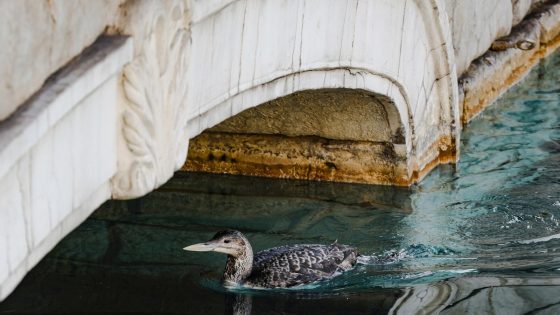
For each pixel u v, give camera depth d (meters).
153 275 8.59
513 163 11.57
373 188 10.78
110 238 9.24
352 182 10.84
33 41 4.94
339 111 10.59
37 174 5.03
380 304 8.41
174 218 9.84
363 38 9.43
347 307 8.40
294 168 10.91
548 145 12.16
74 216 5.57
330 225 9.97
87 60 5.43
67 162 5.35
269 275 8.80
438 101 11.35
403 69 10.33
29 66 4.92
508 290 8.51
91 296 8.06
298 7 8.38
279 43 8.20
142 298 8.12
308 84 8.81
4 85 4.71
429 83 11.09
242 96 7.84
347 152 10.82
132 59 5.84
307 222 10.03
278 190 10.70
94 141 5.64
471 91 12.90
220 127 10.92
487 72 13.42
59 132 5.23
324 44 8.87
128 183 6.00
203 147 11.00
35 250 5.14
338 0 8.92
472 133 12.55
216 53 7.26
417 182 10.94
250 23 7.70
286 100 10.51
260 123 10.86
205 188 10.63
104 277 8.45
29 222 4.98
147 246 9.16
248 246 8.85
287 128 10.85
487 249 9.46
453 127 11.41
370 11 9.46
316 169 10.89
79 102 5.36
